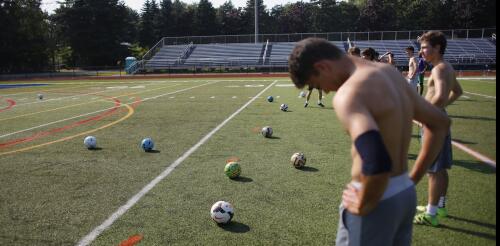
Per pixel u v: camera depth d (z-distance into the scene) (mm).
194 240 3861
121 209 4695
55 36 69062
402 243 2102
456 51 41500
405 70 39344
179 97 17938
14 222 4395
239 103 15078
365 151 1562
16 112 13992
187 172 6121
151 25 78250
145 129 9945
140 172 6184
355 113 1649
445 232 3932
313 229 4051
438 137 2125
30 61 56781
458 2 67750
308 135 8758
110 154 7391
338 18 75875
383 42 43156
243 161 6691
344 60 1894
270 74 37250
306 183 5484
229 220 4168
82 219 4438
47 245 3848
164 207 4727
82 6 66375
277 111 12664
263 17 79875
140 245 3789
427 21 70375
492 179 5469
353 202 1790
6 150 7918
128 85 27578
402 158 1909
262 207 4652
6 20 54000
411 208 1990
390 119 1752
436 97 3725
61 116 12680
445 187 4105
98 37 67500
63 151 7715
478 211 4387
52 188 5512
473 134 8555
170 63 43938
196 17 79438
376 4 72312
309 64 1853
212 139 8516
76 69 59375
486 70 35438
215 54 45125
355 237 1915
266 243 3771
